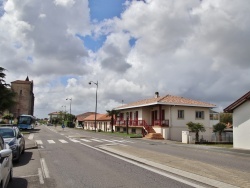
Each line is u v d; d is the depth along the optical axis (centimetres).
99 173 1044
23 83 12094
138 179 936
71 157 1517
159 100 4322
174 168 1127
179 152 1883
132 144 2561
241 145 2453
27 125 6272
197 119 4444
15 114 11531
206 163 1320
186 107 4397
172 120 4284
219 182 870
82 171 1086
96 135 4228
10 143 1285
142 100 5472
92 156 1560
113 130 6331
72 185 852
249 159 1551
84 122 10106
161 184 862
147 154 1608
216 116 5203
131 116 5453
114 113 5859
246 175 988
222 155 1744
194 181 905
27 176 991
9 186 837
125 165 1236
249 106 2409
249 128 2395
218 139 4203
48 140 2880
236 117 2534
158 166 1179
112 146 2147
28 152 1772
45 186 840
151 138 4034
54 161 1364
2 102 5316
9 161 788
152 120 4856
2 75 5250
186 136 3344
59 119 14850
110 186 838
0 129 1448
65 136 3672
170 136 4219
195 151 1995
